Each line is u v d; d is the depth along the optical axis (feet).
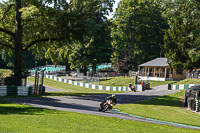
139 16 329.72
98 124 62.39
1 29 163.32
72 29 152.15
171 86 209.67
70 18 152.97
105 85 256.52
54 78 312.71
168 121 85.40
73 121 64.18
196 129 72.59
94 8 166.40
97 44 310.86
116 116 85.51
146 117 91.04
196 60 148.46
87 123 62.64
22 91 144.77
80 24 152.66
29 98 128.16
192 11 123.54
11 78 148.66
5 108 84.07
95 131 51.98
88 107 106.73
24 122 56.80
